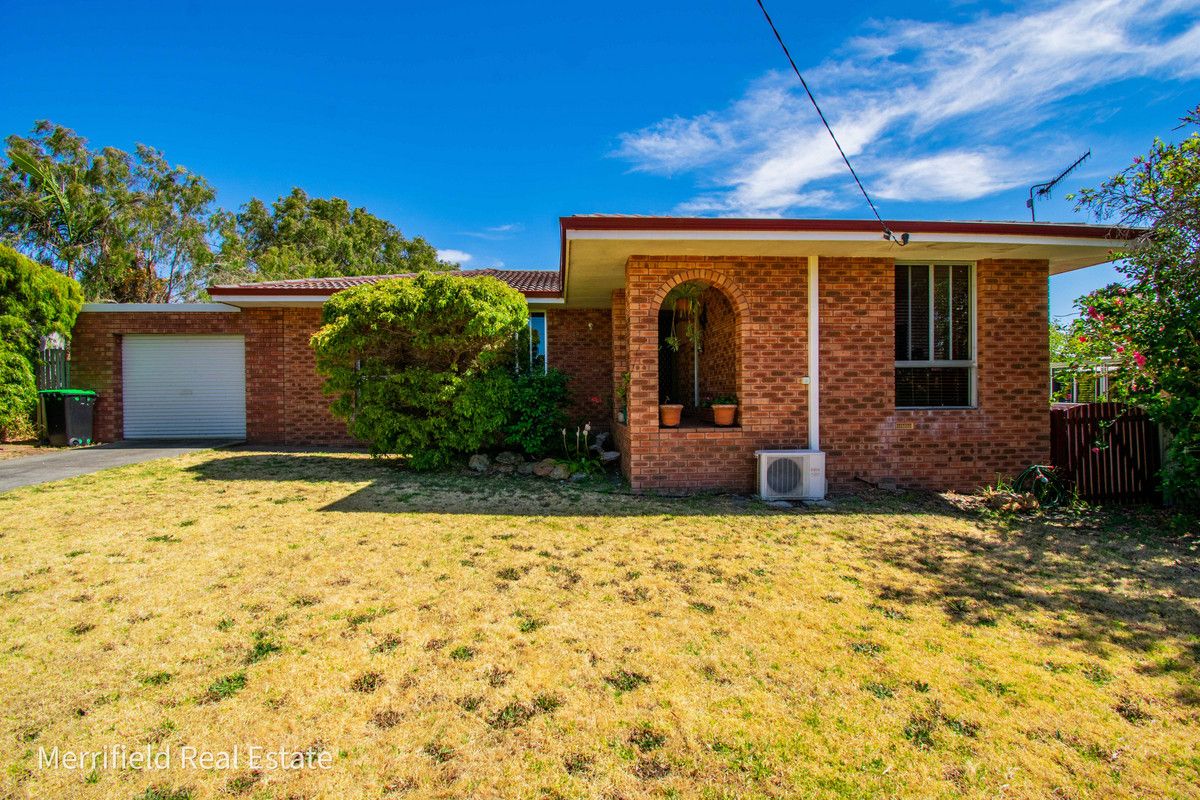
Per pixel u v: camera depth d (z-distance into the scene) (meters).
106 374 12.70
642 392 7.61
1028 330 7.93
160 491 7.20
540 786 2.21
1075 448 7.32
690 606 3.91
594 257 7.70
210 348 12.96
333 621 3.59
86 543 5.02
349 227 39.72
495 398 8.77
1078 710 2.74
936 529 5.90
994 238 6.88
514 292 9.09
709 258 7.61
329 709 2.68
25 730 2.48
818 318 7.69
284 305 11.82
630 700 2.79
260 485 7.68
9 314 11.47
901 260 7.88
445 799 2.14
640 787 2.21
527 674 3.01
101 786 2.17
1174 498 6.94
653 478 7.64
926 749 2.45
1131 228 6.79
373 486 7.72
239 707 2.68
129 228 28.08
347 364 8.78
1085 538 5.61
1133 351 6.79
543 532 5.66
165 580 4.21
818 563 4.81
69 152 29.42
